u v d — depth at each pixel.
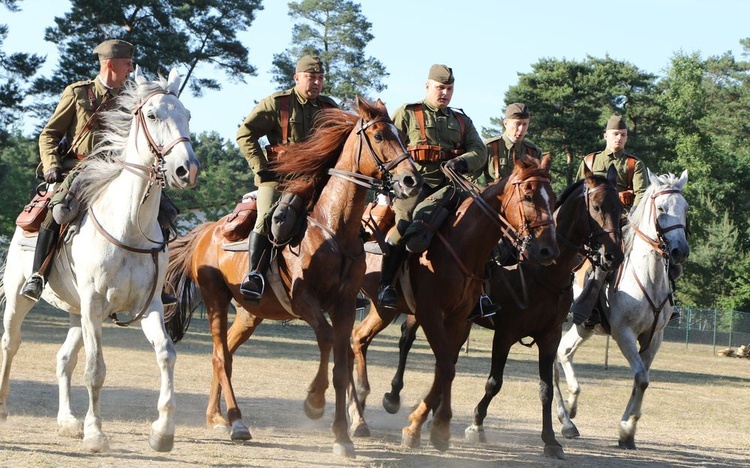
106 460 6.48
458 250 8.23
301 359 20.06
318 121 8.32
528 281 8.73
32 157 47.84
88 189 7.05
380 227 9.14
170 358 6.79
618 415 13.62
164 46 33.97
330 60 45.00
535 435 10.34
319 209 7.67
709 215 63.00
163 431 6.73
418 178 7.22
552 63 48.00
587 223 8.97
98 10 33.16
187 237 9.44
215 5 36.75
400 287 8.88
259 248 7.86
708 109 77.75
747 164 68.38
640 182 10.96
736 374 27.53
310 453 7.43
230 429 8.41
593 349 36.25
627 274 10.15
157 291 7.16
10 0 31.53
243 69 38.19
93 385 6.88
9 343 8.16
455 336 8.62
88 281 6.92
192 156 6.54
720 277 57.34
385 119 7.47
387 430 9.98
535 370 22.47
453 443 9.10
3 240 42.00
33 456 6.41
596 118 47.19
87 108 7.67
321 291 7.57
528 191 7.89
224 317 8.72
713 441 11.00
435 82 9.05
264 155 8.40
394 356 23.52
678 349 40.84
